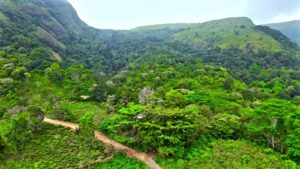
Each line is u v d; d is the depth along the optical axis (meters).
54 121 48.97
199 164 28.92
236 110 45.22
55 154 35.91
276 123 34.28
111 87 72.56
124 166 30.88
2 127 46.25
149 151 34.28
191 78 85.19
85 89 74.00
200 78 83.94
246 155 30.06
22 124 42.03
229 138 36.38
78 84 76.75
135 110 37.16
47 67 86.69
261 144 34.19
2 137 37.56
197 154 31.06
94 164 32.31
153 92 58.16
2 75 72.38
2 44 101.81
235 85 81.69
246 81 102.81
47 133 42.94
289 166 27.41
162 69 97.69
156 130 32.19
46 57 104.38
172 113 34.09
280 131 34.03
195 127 33.84
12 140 38.72
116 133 38.62
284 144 32.50
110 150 35.19
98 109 56.25
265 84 94.50
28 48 107.44
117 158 33.03
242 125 37.84
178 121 33.28
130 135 36.94
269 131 33.78
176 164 29.59
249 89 79.12
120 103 55.34
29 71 80.12
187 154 31.25
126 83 87.38
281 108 33.34
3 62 79.81
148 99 51.84
